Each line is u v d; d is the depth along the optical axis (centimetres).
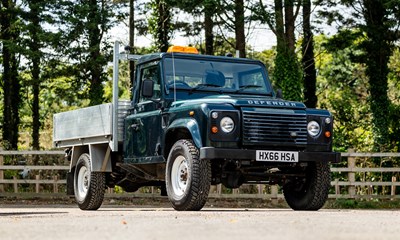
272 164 1323
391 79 3816
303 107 1311
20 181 2203
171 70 1370
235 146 1250
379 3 3219
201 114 1248
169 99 1346
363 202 2162
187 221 879
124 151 1463
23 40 3750
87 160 1591
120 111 1482
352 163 2173
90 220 939
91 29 3700
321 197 1353
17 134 4006
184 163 1261
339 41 3394
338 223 830
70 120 1659
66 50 3669
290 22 3188
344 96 4119
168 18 3525
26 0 3781
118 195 2138
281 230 689
